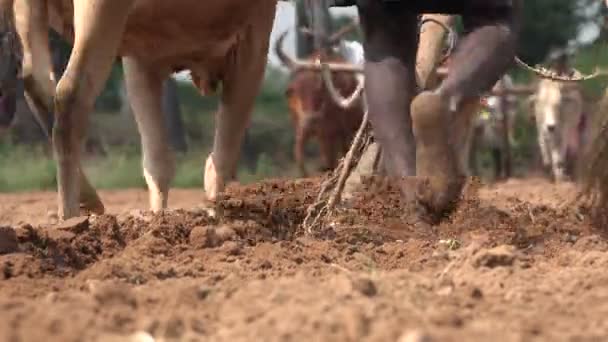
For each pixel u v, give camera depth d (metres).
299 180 14.76
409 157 10.94
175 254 10.57
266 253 10.45
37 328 7.02
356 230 11.46
